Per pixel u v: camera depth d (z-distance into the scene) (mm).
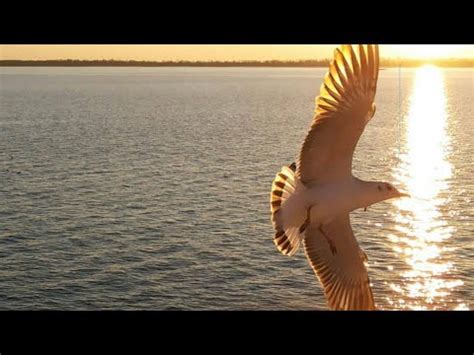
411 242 47562
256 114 153375
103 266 44219
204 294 38688
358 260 7898
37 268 44188
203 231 51312
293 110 164500
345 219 7488
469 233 49750
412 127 124938
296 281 39938
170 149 95688
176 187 68312
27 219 56031
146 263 44562
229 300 37844
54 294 39688
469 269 42219
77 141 103750
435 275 41156
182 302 37750
